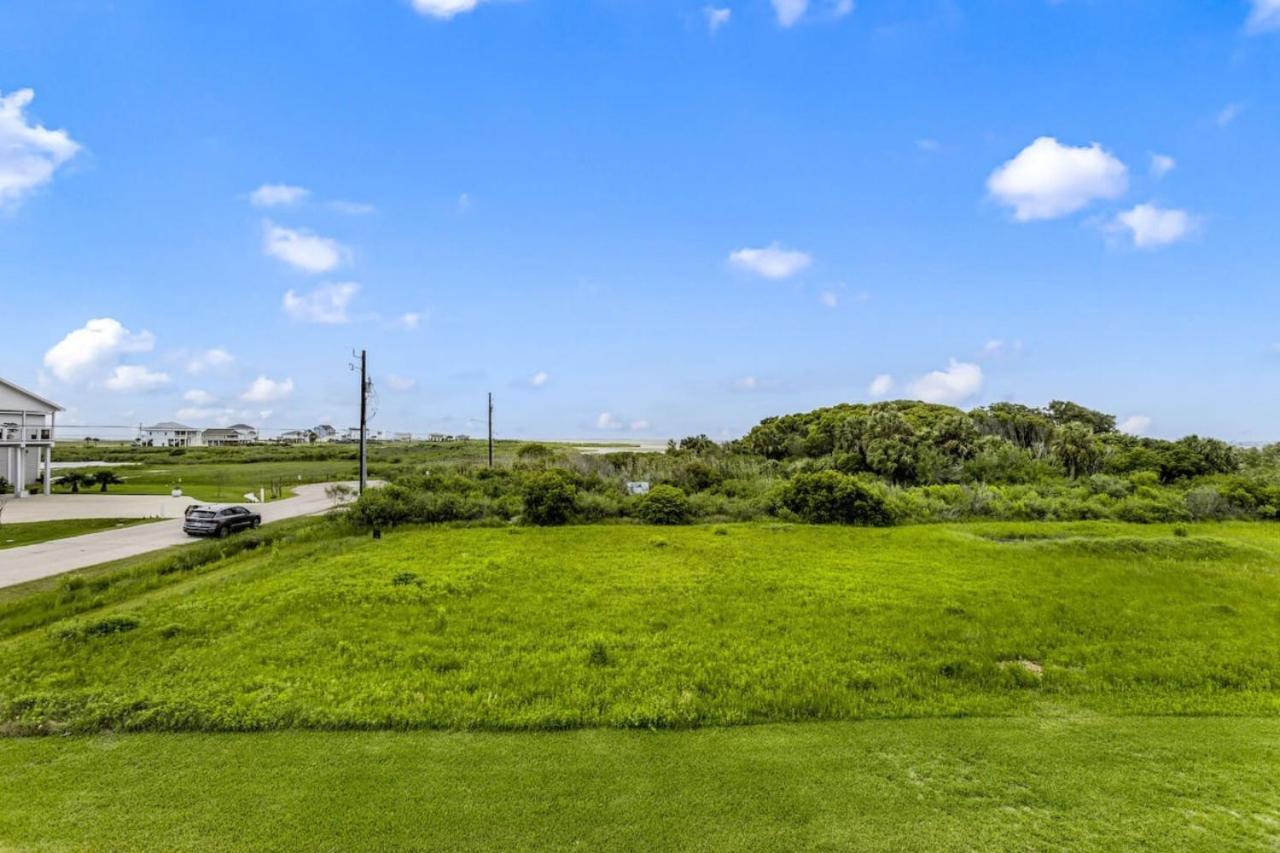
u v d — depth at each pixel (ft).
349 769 16.56
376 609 31.86
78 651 25.80
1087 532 58.85
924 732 19.11
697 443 128.06
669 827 13.99
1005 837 13.70
